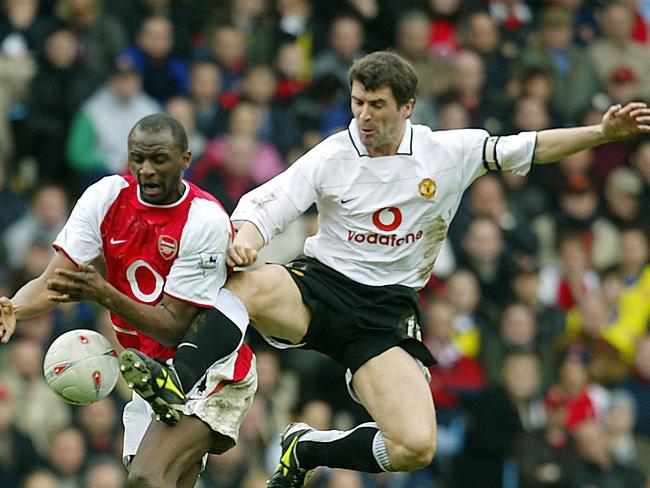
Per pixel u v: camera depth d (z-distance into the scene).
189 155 23.92
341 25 50.81
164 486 23.73
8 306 24.02
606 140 25.86
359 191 25.91
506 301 47.00
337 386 43.16
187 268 24.11
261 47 51.03
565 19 55.00
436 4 53.78
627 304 49.66
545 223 50.84
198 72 48.47
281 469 27.20
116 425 40.75
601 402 46.03
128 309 23.28
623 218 51.97
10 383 40.53
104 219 24.28
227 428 24.61
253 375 25.16
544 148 26.11
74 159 47.12
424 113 50.47
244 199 25.77
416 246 26.38
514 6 56.34
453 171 26.14
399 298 26.38
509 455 43.56
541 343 46.84
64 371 24.38
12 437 39.81
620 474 44.56
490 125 51.38
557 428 44.19
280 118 48.91
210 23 51.03
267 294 25.38
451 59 52.38
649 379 46.91
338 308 26.12
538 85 53.25
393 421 25.69
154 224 24.14
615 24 56.50
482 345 45.56
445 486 43.41
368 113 25.38
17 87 47.91
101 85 47.75
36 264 42.41
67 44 47.97
